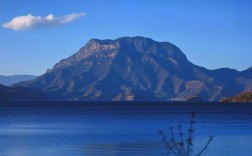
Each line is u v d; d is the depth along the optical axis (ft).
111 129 283.38
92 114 476.13
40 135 242.17
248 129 282.77
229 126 309.42
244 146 189.88
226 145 192.75
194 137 225.76
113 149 182.19
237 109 625.82
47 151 178.50
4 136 236.63
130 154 168.55
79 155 168.55
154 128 289.53
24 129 282.36
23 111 548.31
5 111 542.16
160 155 164.55
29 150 180.96
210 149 179.73
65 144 199.31
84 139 220.84
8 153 173.88
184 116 437.58
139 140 214.28
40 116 431.84
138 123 339.77
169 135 236.84
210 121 364.79
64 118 403.54
